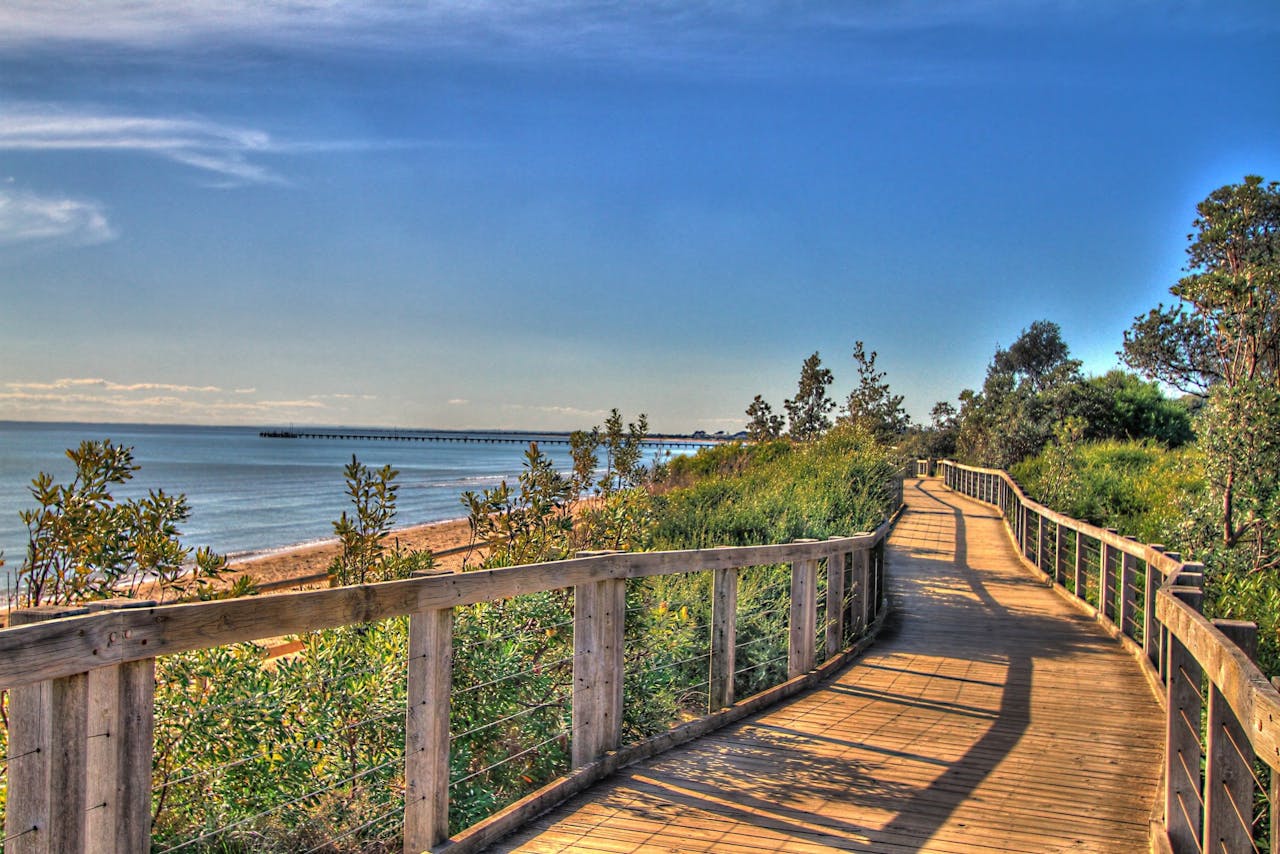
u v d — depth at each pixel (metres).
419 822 4.10
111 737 2.83
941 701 7.56
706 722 6.53
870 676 8.48
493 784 5.78
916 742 6.36
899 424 26.75
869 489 17.92
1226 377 10.98
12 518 37.12
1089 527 11.80
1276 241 14.82
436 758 4.18
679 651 7.59
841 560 9.15
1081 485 18.42
